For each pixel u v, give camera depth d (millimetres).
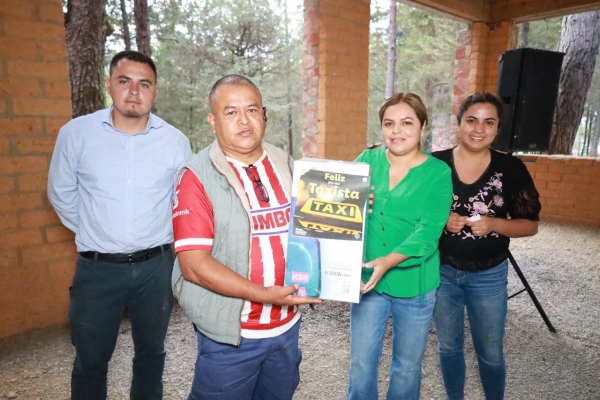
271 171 1396
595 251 5094
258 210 1318
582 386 2461
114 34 11406
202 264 1200
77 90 5688
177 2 13234
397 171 1662
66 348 2760
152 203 1828
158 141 1859
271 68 14156
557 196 6414
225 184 1278
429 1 5637
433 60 16406
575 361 2734
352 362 1723
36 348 2740
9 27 2574
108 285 1773
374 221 1657
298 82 15180
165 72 13578
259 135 1305
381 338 1708
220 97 1271
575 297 3775
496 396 1946
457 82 6977
